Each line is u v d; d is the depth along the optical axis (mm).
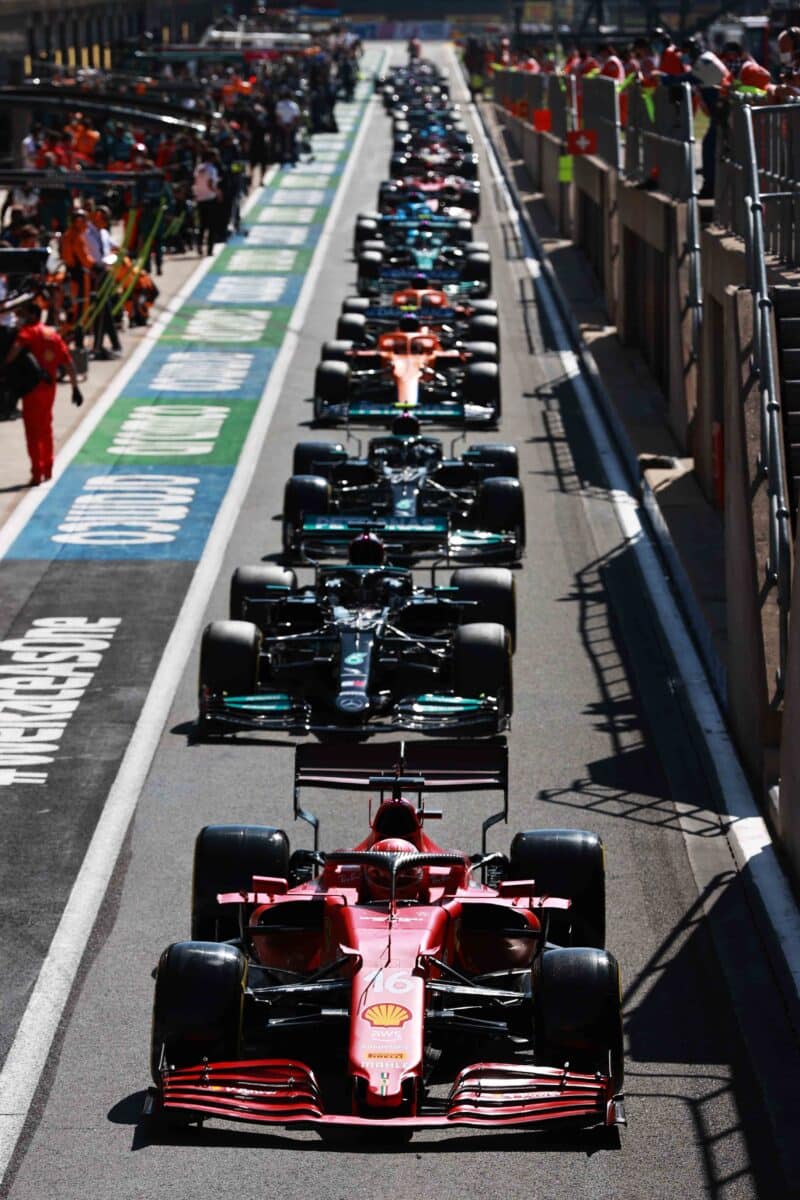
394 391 49531
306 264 79000
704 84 40969
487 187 104500
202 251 81750
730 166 36969
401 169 99062
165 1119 16016
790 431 27250
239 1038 15367
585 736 26562
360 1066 14461
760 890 21172
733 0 113500
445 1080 16172
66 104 75500
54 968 19156
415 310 55062
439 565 35406
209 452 45938
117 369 57219
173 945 15656
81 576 34812
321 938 17422
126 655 30125
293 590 28781
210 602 33125
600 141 65250
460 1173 15188
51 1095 16609
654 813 23703
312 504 35094
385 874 16797
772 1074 17078
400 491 35812
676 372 43969
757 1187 15078
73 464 44594
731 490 27281
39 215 67188
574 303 65312
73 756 25578
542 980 15258
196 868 18094
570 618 32219
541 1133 15953
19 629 31594
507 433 47875
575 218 78750
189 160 81312
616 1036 15133
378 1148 15617
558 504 40500
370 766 18750
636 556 36188
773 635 24188
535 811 23672
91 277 57188
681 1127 16094
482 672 26234
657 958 19578
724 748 25953
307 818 18953
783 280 29891
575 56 84000
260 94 117562
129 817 23406
